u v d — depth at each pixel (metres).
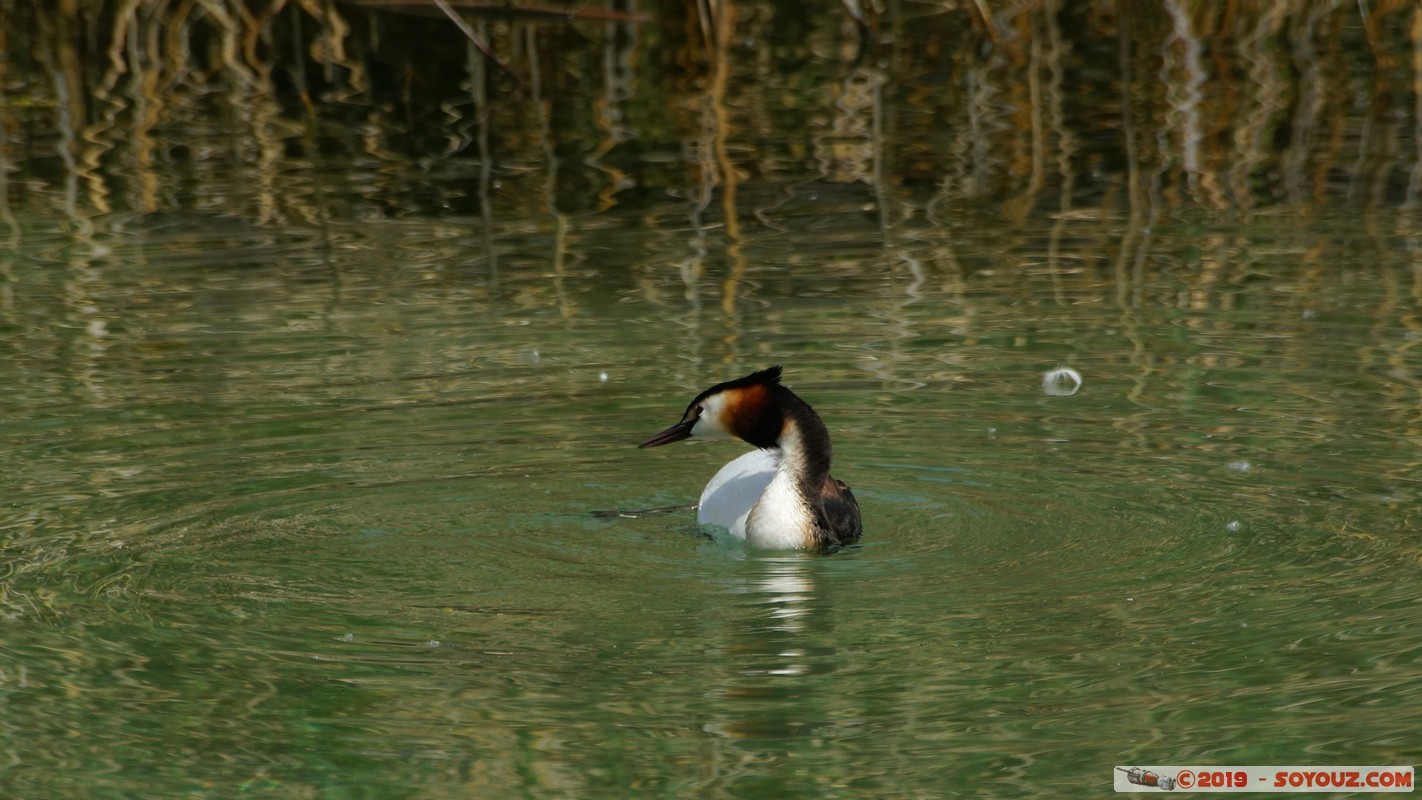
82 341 14.45
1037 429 12.32
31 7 27.02
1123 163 20.41
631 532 10.74
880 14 27.33
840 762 7.63
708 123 22.48
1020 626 9.07
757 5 27.41
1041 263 16.69
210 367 13.77
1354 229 17.56
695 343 14.38
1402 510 10.57
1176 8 25.25
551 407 12.91
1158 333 14.47
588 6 25.98
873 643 8.91
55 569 9.88
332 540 10.43
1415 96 22.92
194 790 7.45
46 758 7.73
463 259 17.02
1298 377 13.22
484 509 11.03
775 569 10.05
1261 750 7.64
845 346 14.27
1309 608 9.18
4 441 12.02
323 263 16.89
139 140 21.94
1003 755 7.68
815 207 18.83
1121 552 10.13
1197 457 11.65
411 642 8.96
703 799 7.35
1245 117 22.27
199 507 10.87
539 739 7.89
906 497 11.20
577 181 20.02
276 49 26.00
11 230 18.05
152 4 25.30
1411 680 8.26
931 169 20.33
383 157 21.27
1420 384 12.91
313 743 7.85
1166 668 8.51
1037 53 25.61
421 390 13.27
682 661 8.72
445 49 25.86
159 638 8.98
